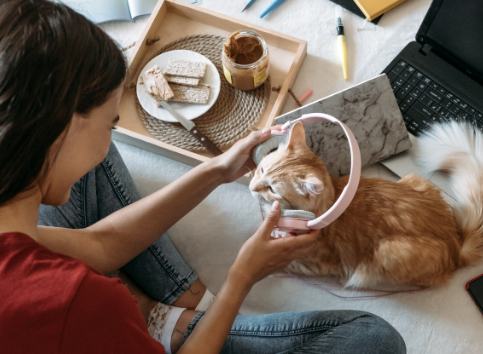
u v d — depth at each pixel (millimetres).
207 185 829
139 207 768
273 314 848
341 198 664
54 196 536
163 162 1187
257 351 792
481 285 986
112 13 1259
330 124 1021
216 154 1062
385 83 992
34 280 417
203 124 1109
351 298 1047
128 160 1192
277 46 1149
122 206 923
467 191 965
